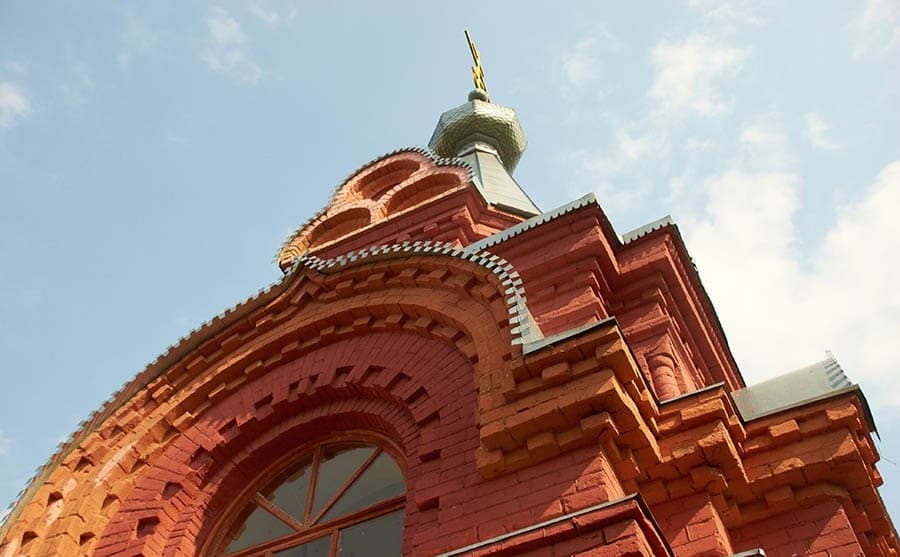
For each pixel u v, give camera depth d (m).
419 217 15.35
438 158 17.73
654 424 8.38
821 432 8.88
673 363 11.48
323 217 17.56
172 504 10.34
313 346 11.54
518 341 8.54
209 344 12.27
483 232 15.08
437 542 7.53
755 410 9.58
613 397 7.59
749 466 8.86
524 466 7.74
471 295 10.27
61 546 9.79
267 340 11.86
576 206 12.62
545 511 7.19
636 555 6.14
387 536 9.07
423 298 10.75
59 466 10.73
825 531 8.43
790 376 9.90
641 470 8.27
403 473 9.62
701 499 8.28
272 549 9.71
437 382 9.65
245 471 10.73
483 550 6.69
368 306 11.20
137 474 10.96
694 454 8.23
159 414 11.55
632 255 12.61
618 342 7.88
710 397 8.54
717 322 14.46
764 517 8.73
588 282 11.97
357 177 18.78
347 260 11.98
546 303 12.02
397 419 9.83
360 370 10.55
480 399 8.39
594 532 6.44
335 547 9.30
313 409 10.80
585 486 7.22
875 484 9.38
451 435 8.77
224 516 10.41
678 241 13.04
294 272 12.47
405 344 10.58
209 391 11.80
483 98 29.91
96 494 10.50
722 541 8.01
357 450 10.40
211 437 10.99
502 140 28.27
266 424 10.95
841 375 9.45
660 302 12.22
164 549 9.91
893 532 9.23
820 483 8.70
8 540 9.85
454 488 8.02
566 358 8.03
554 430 7.75
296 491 10.44
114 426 11.38
